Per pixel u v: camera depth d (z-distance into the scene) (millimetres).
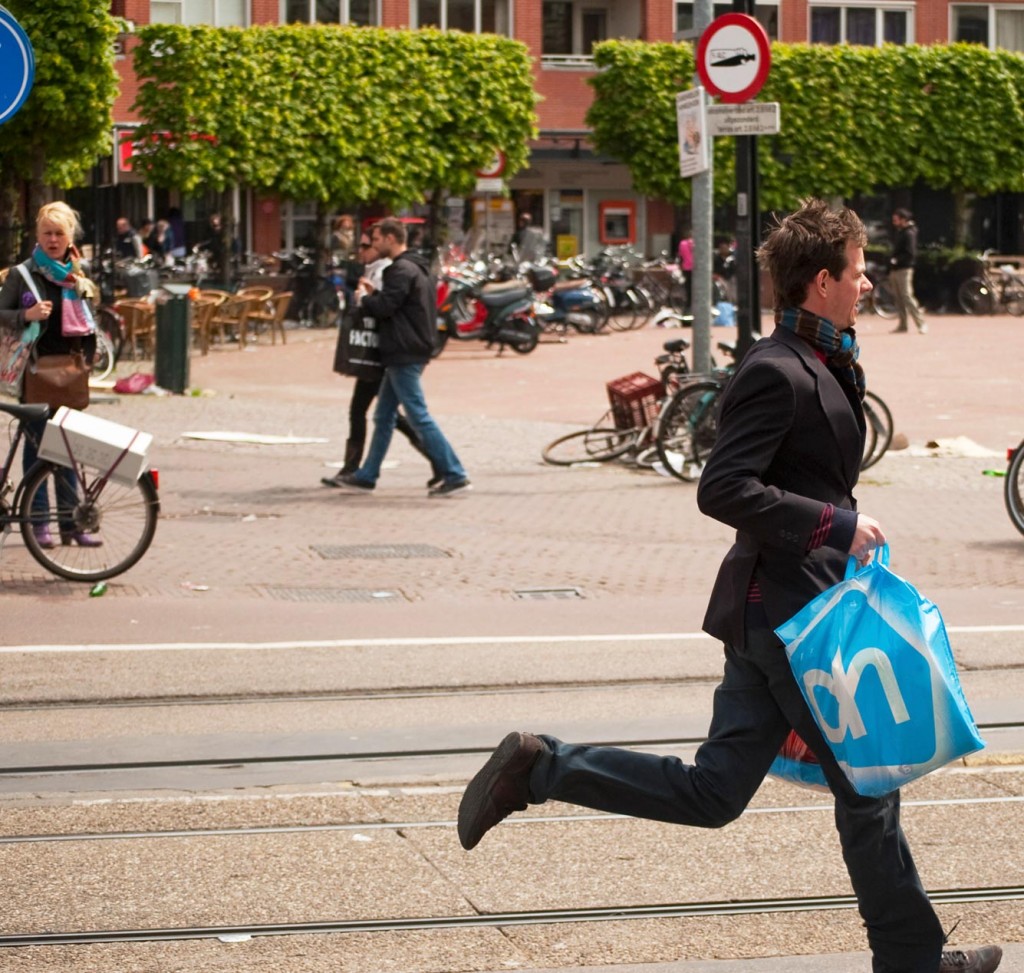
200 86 70375
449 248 75000
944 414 42000
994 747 14648
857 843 8531
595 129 87312
